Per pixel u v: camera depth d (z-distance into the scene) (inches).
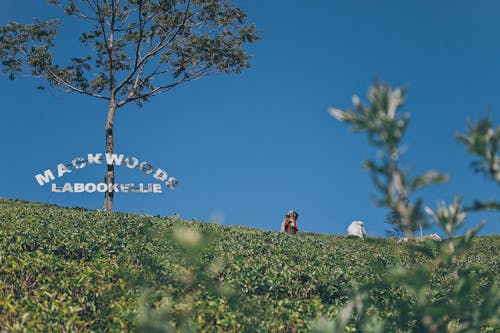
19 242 388.8
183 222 562.3
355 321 111.7
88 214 603.5
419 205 52.4
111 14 938.1
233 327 226.5
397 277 67.7
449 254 64.7
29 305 256.2
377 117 51.1
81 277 306.2
